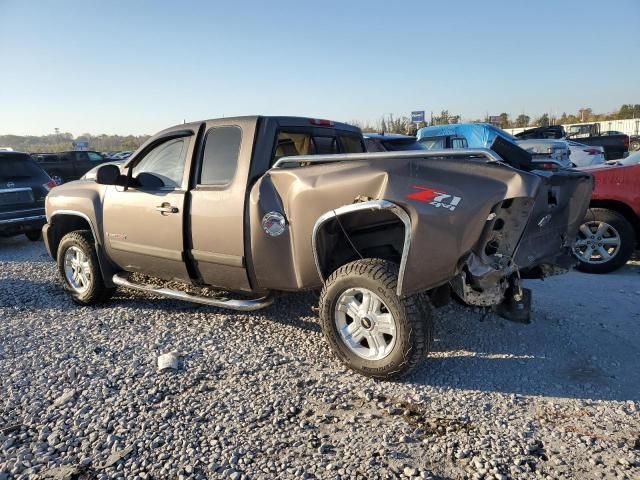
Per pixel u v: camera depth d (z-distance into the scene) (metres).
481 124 13.84
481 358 3.85
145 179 4.64
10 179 9.00
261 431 2.96
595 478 2.48
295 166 3.84
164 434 2.95
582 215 4.19
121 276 5.27
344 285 3.53
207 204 4.18
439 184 3.18
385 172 3.26
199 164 4.34
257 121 4.08
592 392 3.34
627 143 21.64
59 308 5.39
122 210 4.85
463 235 3.14
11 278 6.83
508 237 3.44
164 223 4.49
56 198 5.59
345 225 3.71
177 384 3.55
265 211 3.82
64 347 4.26
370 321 3.48
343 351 3.64
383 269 3.35
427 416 3.08
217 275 4.30
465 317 4.63
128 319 4.93
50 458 2.76
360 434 2.91
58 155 23.50
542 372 3.62
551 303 5.08
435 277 3.23
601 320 4.59
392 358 3.38
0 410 3.27
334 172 3.51
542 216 3.61
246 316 4.91
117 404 3.29
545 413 3.09
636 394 3.30
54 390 3.50
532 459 2.64
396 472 2.57
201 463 2.68
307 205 3.59
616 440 2.80
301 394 3.38
